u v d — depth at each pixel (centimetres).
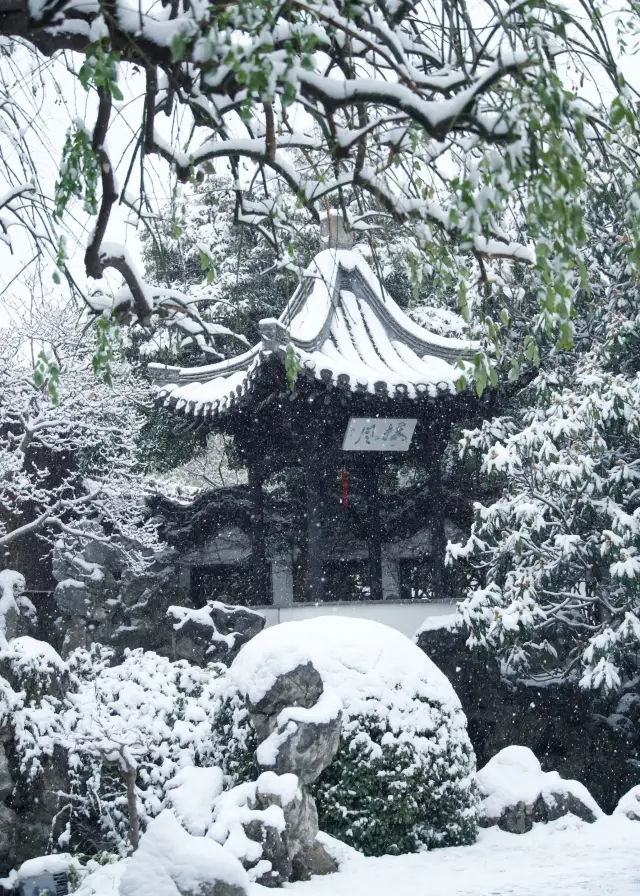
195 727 998
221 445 2691
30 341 1504
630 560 1226
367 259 1447
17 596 1473
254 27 310
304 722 735
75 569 1484
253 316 1942
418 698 819
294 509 1698
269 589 1731
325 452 1385
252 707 762
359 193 536
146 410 1938
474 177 323
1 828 859
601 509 1298
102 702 999
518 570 1327
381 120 369
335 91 347
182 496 1764
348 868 716
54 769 906
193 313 470
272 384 1288
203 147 398
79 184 355
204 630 1419
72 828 918
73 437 1642
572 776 1455
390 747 780
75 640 1451
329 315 1277
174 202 423
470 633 1358
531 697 1450
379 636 853
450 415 1405
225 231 1894
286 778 706
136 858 594
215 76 338
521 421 1545
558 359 1485
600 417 1295
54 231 475
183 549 1666
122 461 1582
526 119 327
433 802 786
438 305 1964
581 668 1457
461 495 1596
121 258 414
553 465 1280
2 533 1598
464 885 649
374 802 764
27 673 915
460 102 336
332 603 1366
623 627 1263
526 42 375
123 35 346
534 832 827
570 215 321
